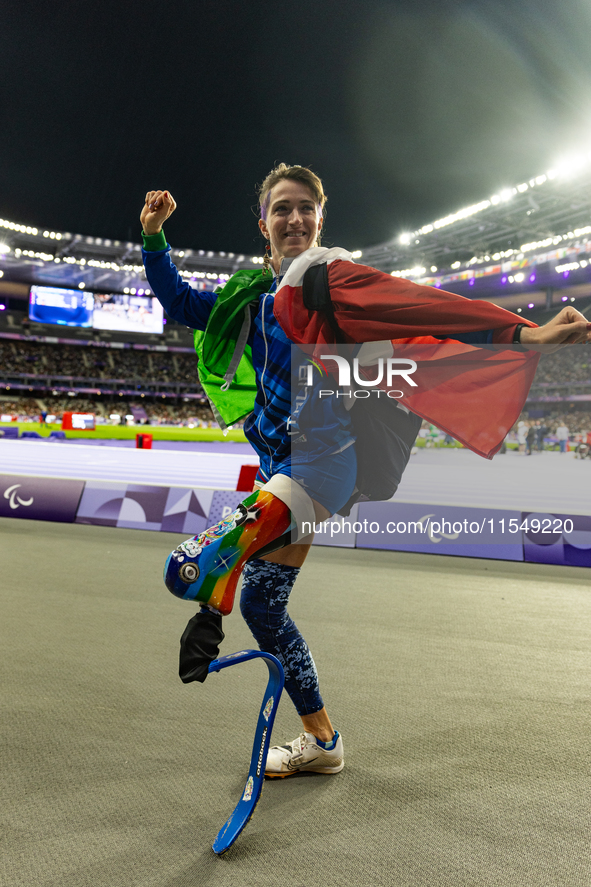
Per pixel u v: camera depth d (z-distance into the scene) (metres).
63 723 1.84
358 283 1.28
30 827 1.33
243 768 1.61
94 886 1.14
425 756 1.70
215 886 1.15
